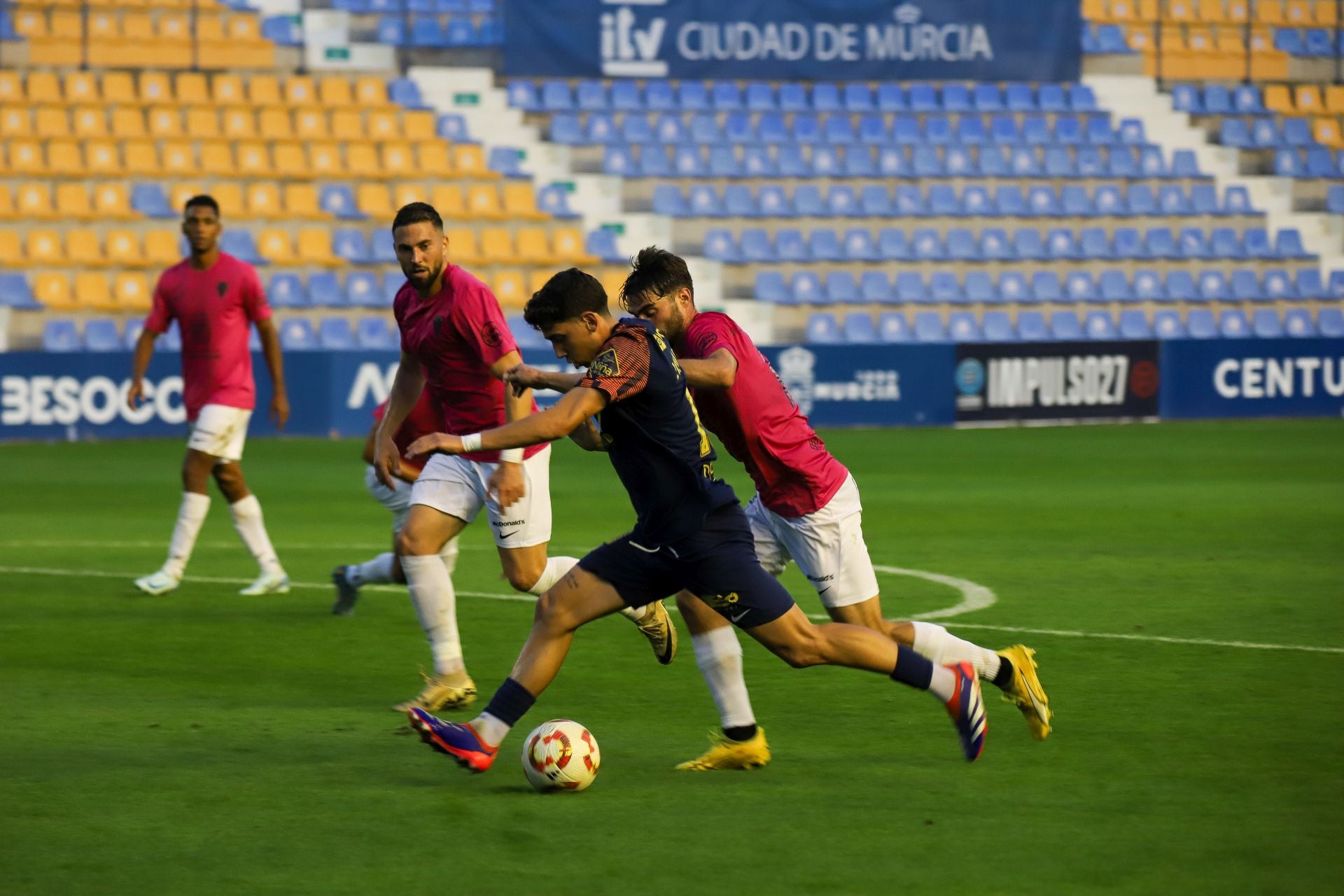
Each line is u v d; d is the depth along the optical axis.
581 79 70.94
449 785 14.39
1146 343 64.50
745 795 14.01
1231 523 35.12
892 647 14.51
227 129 67.75
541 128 72.50
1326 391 67.06
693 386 15.12
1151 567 28.66
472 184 68.00
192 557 30.31
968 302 68.06
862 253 70.06
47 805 13.66
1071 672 19.48
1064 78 74.62
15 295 58.62
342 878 11.71
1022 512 36.94
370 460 21.86
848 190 71.44
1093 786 14.26
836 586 16.27
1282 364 66.31
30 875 11.77
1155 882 11.57
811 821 13.16
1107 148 76.50
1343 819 13.18
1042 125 77.25
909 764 15.11
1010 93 79.06
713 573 14.12
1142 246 73.56
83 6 67.06
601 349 14.21
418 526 17.80
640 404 13.83
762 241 69.50
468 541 33.22
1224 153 78.44
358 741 16.14
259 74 71.25
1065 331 69.12
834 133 74.88
